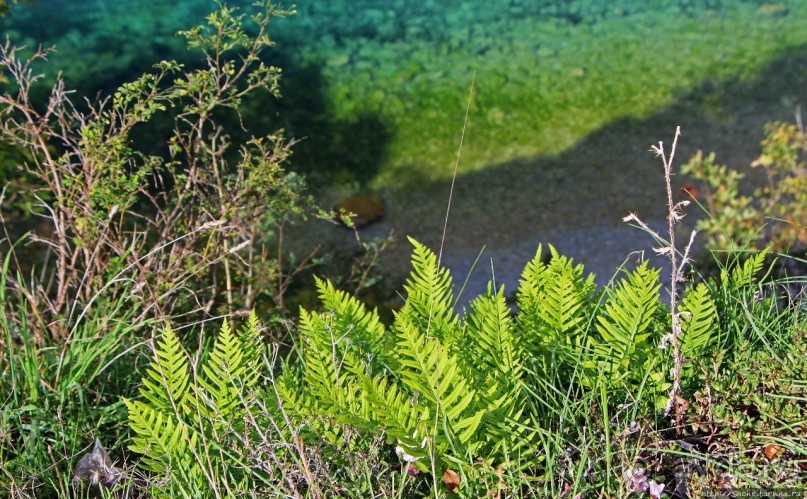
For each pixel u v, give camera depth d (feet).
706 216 23.07
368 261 21.42
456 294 21.03
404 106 27.37
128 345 9.95
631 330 7.97
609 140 26.22
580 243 22.54
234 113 25.96
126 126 10.78
